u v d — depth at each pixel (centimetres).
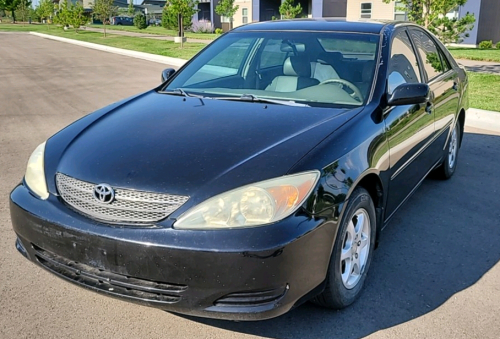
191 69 429
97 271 265
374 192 330
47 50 2462
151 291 251
